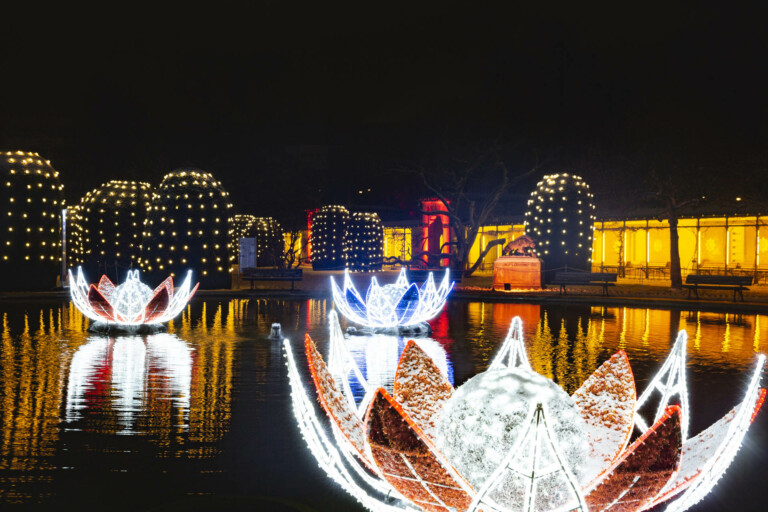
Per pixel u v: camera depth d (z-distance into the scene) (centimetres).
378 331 1675
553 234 3525
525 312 2267
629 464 309
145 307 1625
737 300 2502
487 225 4931
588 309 2378
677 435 314
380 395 319
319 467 628
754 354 1366
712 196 3200
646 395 461
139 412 837
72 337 1551
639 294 2812
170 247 3055
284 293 2812
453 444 338
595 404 421
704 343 1520
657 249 4066
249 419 805
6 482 579
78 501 535
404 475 320
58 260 2886
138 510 516
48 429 753
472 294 2816
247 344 1452
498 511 297
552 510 314
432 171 4878
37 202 2817
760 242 3506
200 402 895
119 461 640
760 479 615
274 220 5400
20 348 1373
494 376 345
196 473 608
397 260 5281
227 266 3120
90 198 3694
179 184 3080
